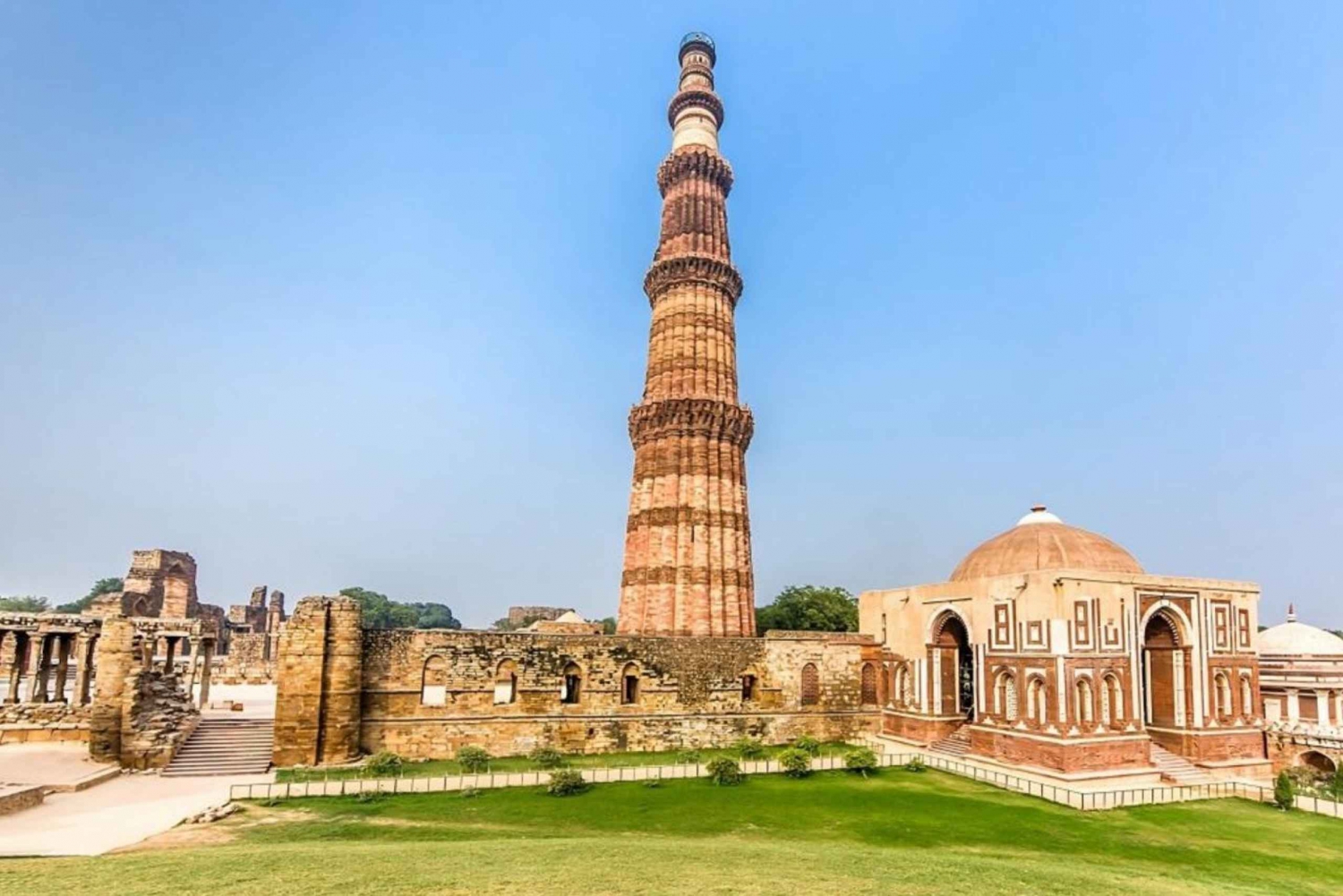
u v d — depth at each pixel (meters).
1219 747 45.66
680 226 65.56
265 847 26.42
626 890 19.45
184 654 77.56
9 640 55.66
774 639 53.41
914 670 52.81
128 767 40.16
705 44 70.94
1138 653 44.28
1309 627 62.44
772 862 23.53
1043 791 39.06
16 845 27.05
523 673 47.47
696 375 61.12
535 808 34.22
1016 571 50.44
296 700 42.09
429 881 20.28
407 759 44.69
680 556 56.50
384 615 154.62
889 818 33.75
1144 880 24.73
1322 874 28.34
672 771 41.56
